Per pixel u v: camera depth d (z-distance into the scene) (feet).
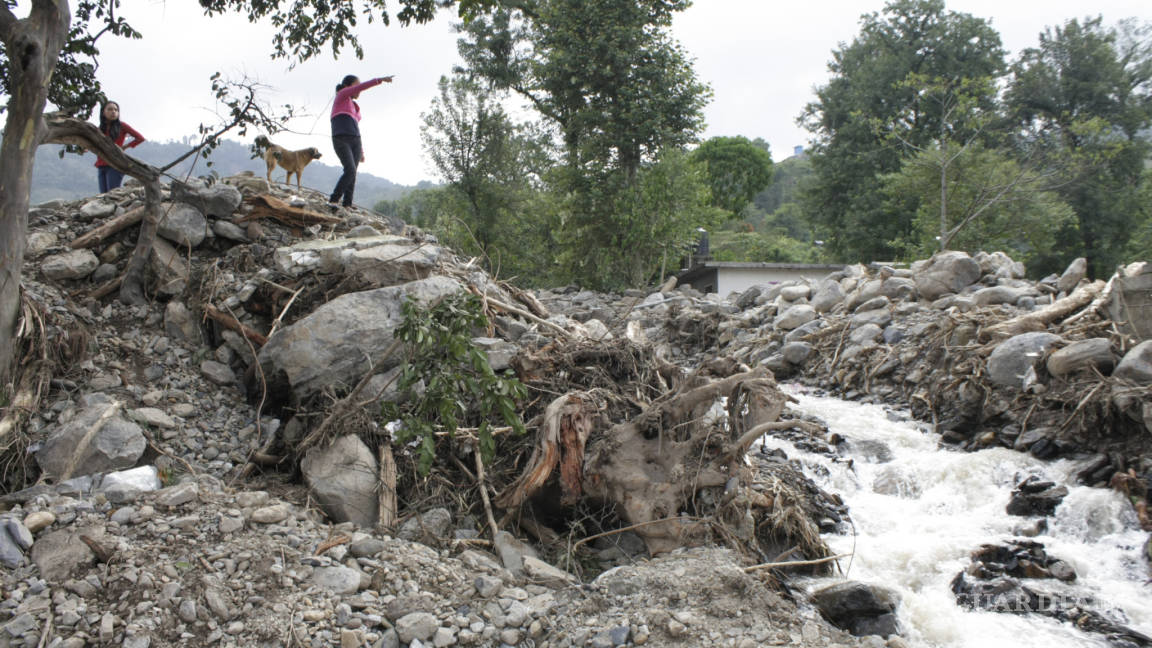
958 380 28.25
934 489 23.09
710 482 16.71
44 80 16.49
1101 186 108.17
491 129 88.02
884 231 112.78
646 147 80.64
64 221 23.71
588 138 80.53
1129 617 16.05
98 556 13.33
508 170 88.89
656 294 58.59
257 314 21.79
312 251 22.39
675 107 79.97
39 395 17.16
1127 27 120.88
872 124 111.24
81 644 11.75
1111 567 18.24
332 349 18.86
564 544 16.92
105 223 23.29
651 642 12.78
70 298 21.04
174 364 20.39
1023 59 124.98
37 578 12.76
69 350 18.74
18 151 16.48
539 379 20.17
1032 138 120.06
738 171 179.63
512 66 94.63
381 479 16.84
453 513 17.34
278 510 15.14
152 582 12.82
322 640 12.38
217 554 13.66
